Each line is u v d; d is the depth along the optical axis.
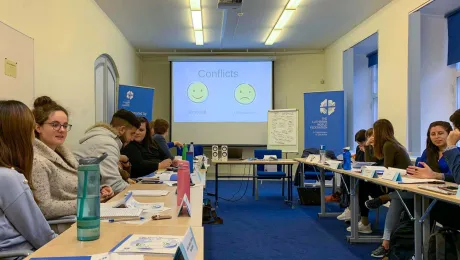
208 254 3.11
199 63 7.96
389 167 3.06
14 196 1.25
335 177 5.62
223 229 3.95
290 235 3.72
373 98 6.80
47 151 1.80
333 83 7.36
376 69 6.67
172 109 7.96
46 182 1.66
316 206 5.23
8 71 2.57
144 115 6.39
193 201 1.73
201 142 7.98
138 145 3.57
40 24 3.18
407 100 4.59
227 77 7.98
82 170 1.09
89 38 4.59
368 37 5.71
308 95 6.98
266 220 4.37
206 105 7.98
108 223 1.30
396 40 4.83
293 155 7.96
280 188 7.11
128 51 7.03
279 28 6.23
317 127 6.83
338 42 7.02
